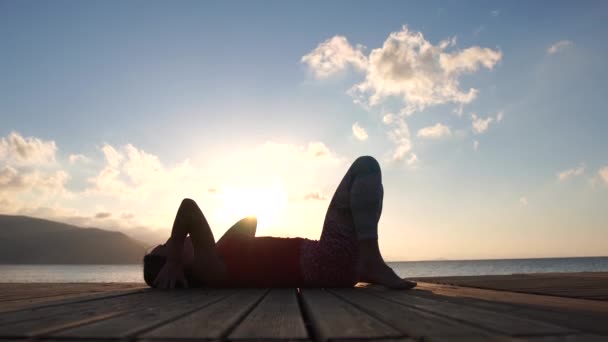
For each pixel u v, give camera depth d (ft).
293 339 5.27
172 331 5.73
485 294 12.29
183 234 13.53
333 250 13.29
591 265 488.44
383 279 12.69
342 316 7.12
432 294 11.70
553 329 5.75
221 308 8.46
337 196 13.39
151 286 14.94
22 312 8.01
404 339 5.13
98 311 8.08
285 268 13.57
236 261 13.74
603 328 5.81
